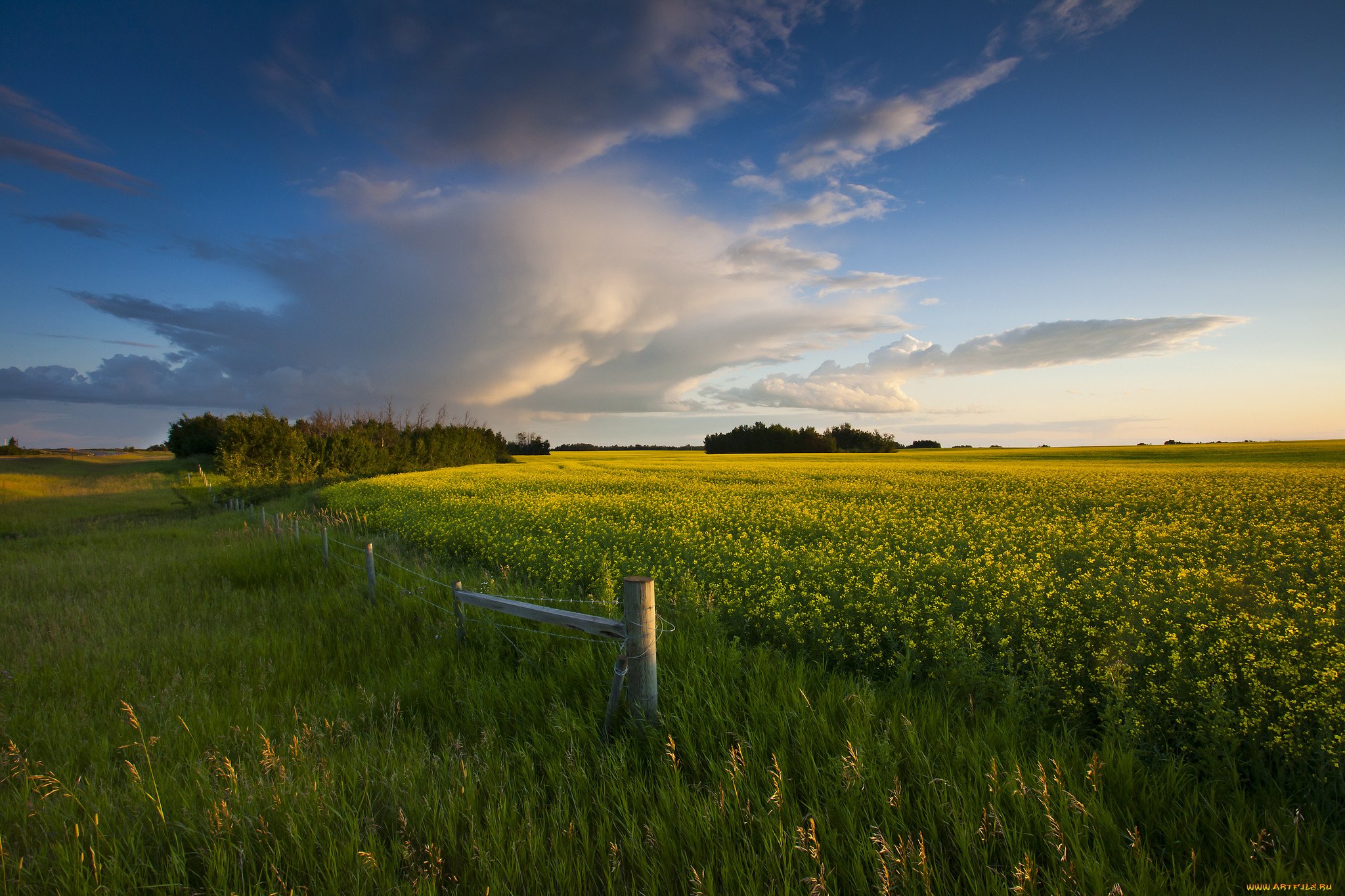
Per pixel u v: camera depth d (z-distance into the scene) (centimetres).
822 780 340
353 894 278
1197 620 563
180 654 644
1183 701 406
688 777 378
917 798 326
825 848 294
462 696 506
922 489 2152
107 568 1117
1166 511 1476
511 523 1398
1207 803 326
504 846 310
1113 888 248
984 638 578
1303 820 313
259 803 341
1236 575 737
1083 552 955
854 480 2689
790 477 3022
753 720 417
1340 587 699
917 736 382
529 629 614
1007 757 358
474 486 2697
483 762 390
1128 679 447
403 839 317
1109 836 299
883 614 602
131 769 375
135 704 514
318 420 5484
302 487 3506
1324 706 364
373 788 364
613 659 539
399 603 800
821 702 429
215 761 388
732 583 795
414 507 1823
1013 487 2172
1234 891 272
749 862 290
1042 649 525
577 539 1168
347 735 445
